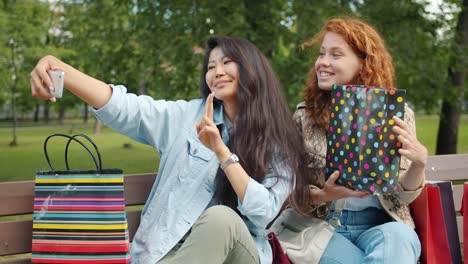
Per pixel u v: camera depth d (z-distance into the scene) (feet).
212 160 9.05
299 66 27.89
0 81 50.72
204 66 9.73
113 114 8.72
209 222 8.07
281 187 8.80
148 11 28.91
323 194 9.26
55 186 8.43
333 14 27.73
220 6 27.89
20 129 95.30
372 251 9.21
